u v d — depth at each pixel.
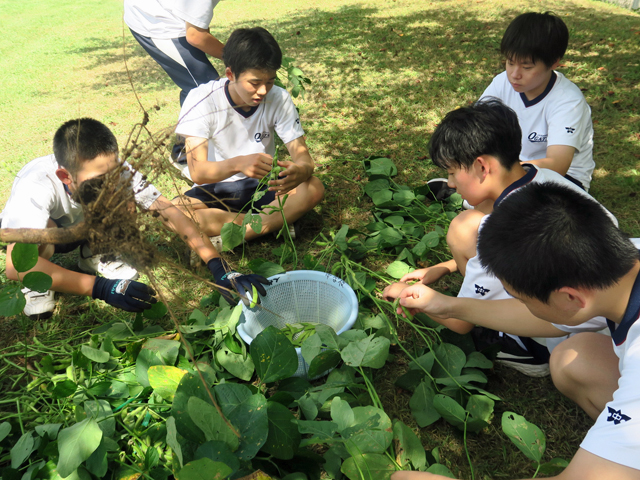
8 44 7.24
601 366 1.50
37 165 2.17
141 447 1.65
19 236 1.49
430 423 1.72
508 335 1.93
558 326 1.62
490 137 1.71
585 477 1.08
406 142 3.75
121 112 4.47
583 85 4.45
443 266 2.24
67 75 5.66
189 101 2.63
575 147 2.46
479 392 1.89
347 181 3.35
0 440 1.58
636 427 1.04
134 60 6.15
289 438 1.51
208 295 2.47
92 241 1.62
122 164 1.58
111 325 2.24
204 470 1.23
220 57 3.37
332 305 2.21
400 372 2.03
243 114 2.68
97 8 9.96
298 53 5.99
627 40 5.48
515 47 2.35
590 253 1.08
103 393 1.82
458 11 7.33
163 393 1.64
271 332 1.72
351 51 5.92
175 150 3.32
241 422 1.47
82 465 1.51
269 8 8.56
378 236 2.75
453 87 4.62
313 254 2.73
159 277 2.57
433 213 2.88
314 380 1.98
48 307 2.34
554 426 1.78
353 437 1.46
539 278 1.12
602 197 2.96
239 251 2.78
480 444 1.74
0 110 4.67
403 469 1.47
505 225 1.18
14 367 2.11
